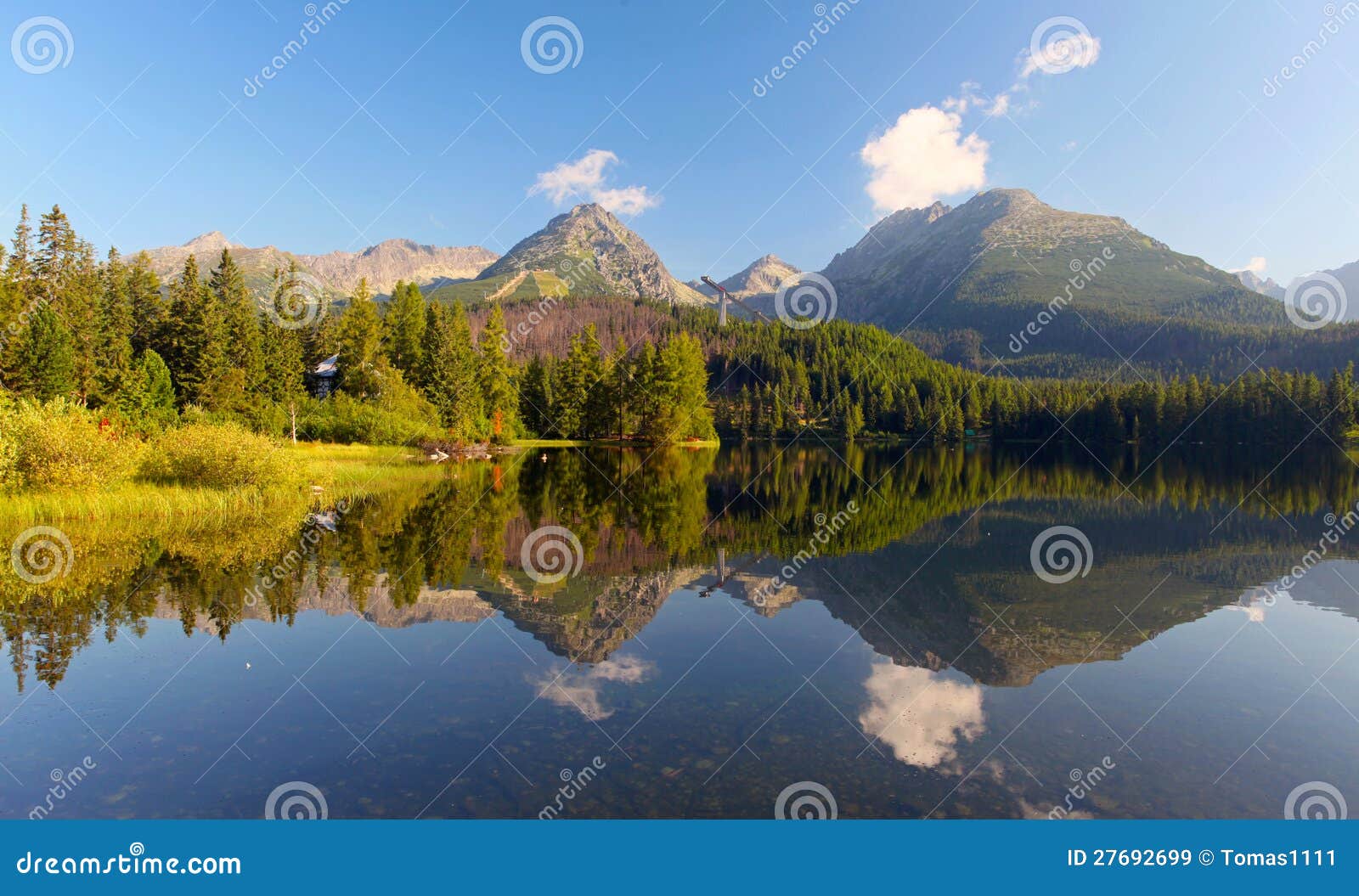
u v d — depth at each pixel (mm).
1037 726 7312
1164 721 7457
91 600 11836
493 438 67500
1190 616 11453
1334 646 9883
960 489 33156
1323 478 41000
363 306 65688
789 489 32656
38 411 21984
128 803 5820
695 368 83812
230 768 6348
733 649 9695
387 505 24094
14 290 45906
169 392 45969
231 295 60906
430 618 11023
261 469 25828
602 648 9719
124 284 54312
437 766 6375
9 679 8461
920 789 6066
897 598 12484
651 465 48500
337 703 7754
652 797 5867
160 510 21594
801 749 6730
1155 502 27500
